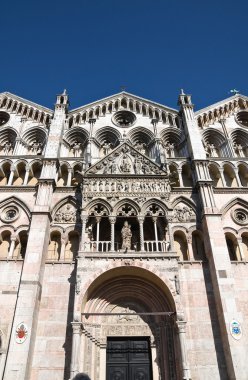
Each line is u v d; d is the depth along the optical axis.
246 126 40.91
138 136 38.38
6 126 37.94
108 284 26.06
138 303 26.16
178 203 30.83
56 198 30.50
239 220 30.12
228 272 25.08
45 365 22.11
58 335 23.34
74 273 26.23
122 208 29.05
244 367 21.02
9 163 33.59
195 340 23.33
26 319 22.55
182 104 39.41
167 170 32.44
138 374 23.47
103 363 23.52
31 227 27.27
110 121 39.19
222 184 32.66
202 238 29.19
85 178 30.23
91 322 24.61
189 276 26.28
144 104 41.16
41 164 33.75
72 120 39.06
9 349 21.36
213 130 38.44
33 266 25.02
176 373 22.25
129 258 25.41
